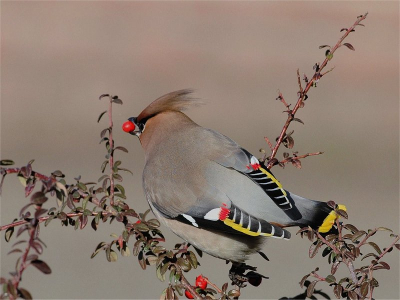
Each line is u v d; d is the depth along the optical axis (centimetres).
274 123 1858
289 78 2094
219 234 659
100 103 1980
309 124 1850
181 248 630
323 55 2223
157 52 2264
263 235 633
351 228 578
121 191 601
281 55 2231
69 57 2227
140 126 730
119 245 601
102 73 2147
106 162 607
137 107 1961
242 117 1889
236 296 597
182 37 2334
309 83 684
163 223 689
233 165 663
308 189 1553
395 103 1966
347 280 553
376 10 2436
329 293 1076
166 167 683
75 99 2000
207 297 585
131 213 594
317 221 639
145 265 598
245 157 668
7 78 2105
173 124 715
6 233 559
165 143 704
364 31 2342
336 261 565
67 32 2380
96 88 2058
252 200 649
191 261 604
